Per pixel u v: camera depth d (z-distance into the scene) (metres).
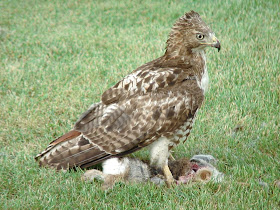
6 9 23.25
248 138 11.27
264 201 8.59
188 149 11.07
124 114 9.31
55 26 20.64
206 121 12.24
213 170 9.52
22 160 10.36
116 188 9.15
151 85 9.36
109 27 19.94
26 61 16.61
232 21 19.03
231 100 13.20
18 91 14.38
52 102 13.45
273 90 13.20
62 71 15.48
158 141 9.46
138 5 22.34
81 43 18.20
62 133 11.90
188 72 9.70
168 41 10.18
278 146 10.85
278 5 19.88
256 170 9.62
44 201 8.72
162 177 9.77
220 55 15.97
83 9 22.78
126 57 16.66
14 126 12.20
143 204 8.68
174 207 8.45
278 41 16.50
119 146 9.23
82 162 9.41
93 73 15.29
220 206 8.40
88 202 8.69
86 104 13.26
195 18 9.91
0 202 8.73
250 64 14.93
